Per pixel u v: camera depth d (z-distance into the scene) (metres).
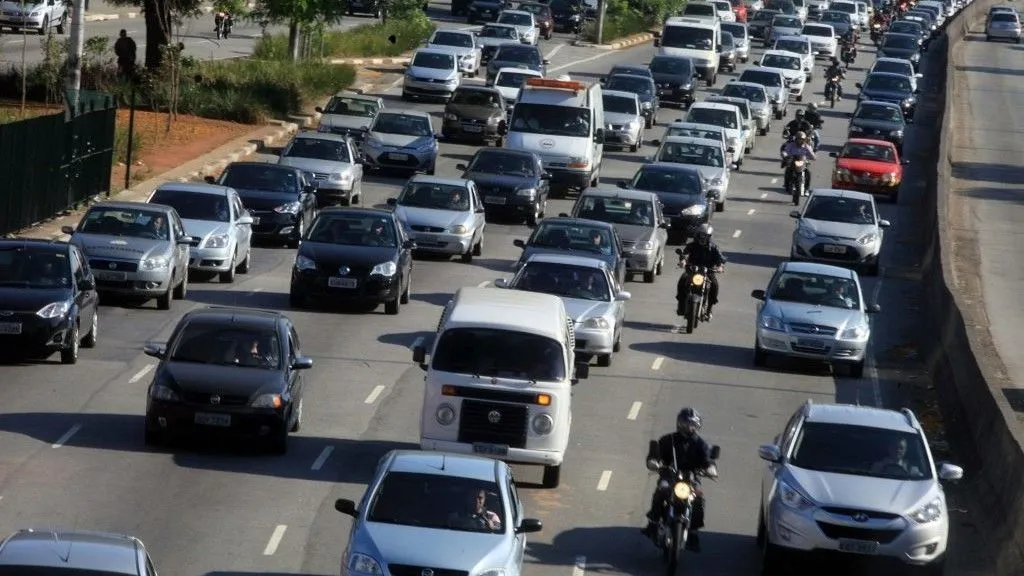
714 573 48.28
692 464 48.19
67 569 31.16
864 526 46.75
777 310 81.38
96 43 143.25
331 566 45.69
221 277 91.94
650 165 122.50
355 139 141.12
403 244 89.25
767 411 72.12
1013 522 52.44
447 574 39.28
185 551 45.97
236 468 55.75
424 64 177.38
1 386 64.75
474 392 55.75
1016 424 58.84
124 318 79.81
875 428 50.12
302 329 80.88
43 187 98.56
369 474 56.34
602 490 57.31
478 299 59.12
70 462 54.69
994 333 92.31
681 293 89.06
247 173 106.06
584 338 77.06
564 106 133.50
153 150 128.75
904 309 101.31
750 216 133.50
